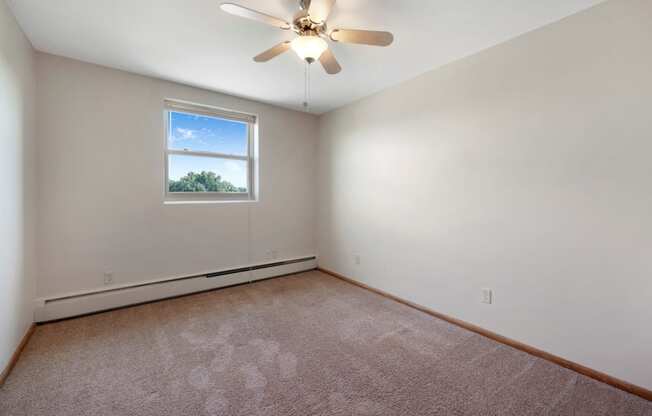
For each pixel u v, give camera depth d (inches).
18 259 78.0
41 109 92.4
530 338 80.9
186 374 70.2
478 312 92.7
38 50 91.0
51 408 58.6
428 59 96.1
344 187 145.9
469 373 71.6
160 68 103.8
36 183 91.6
